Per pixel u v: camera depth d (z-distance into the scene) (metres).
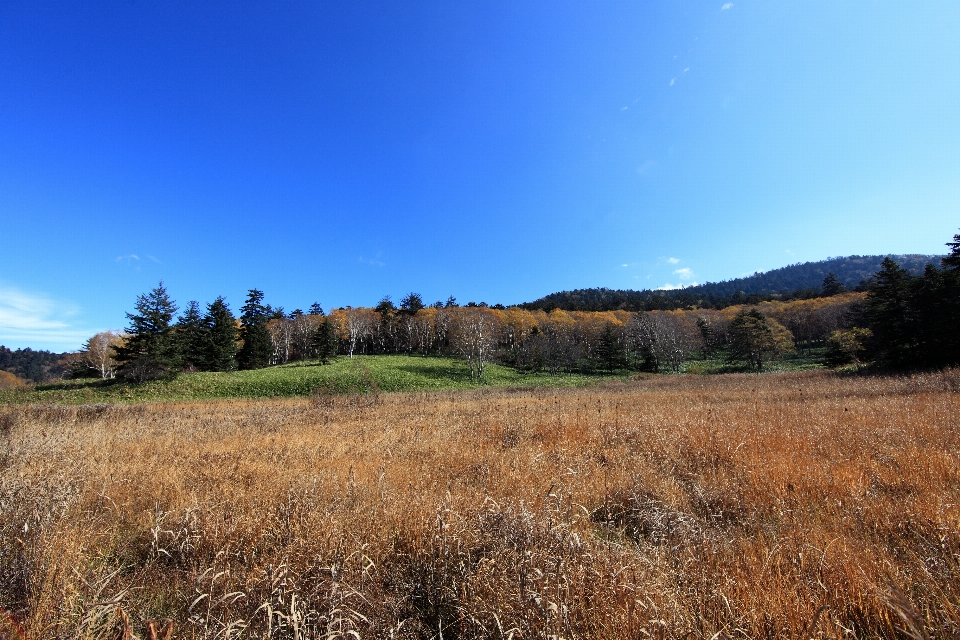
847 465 5.16
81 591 2.76
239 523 3.75
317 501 4.11
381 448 7.28
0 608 2.35
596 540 3.33
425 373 47.97
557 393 27.19
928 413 8.36
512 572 2.69
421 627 2.59
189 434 9.81
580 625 2.28
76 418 13.46
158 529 3.52
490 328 58.72
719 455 6.13
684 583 2.72
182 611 2.73
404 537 3.46
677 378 40.41
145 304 36.50
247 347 53.16
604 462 6.30
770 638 2.22
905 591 2.56
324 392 26.64
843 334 37.31
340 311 79.06
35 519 3.38
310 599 2.51
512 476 5.14
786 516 3.91
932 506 3.64
